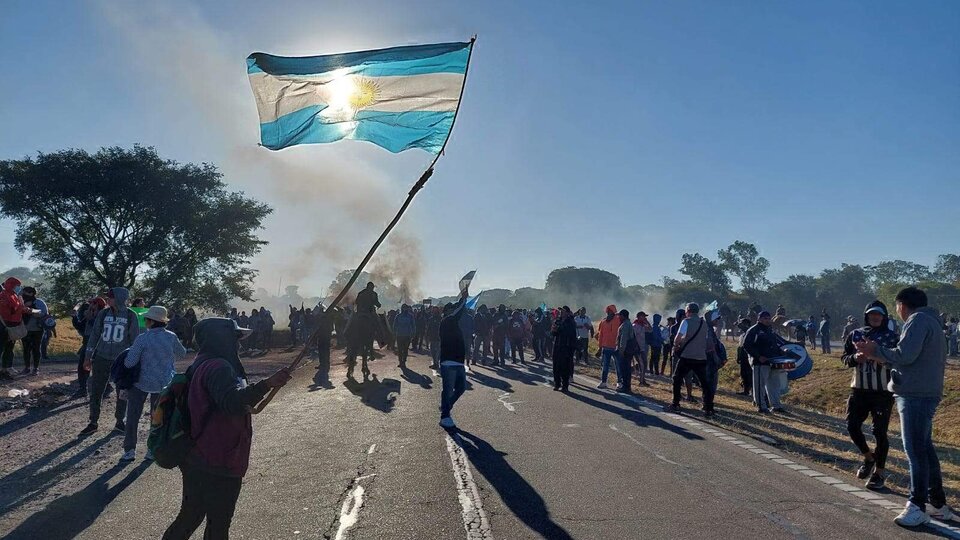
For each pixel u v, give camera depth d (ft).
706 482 22.81
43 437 30.89
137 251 140.36
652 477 23.52
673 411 38.83
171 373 27.04
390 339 75.51
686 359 38.45
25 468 25.31
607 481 23.00
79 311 53.26
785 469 24.62
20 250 137.08
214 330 13.75
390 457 26.71
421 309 98.73
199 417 12.96
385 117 17.57
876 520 18.79
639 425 33.86
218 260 150.61
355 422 34.78
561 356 48.16
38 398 40.70
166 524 19.02
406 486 22.48
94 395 31.71
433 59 17.39
